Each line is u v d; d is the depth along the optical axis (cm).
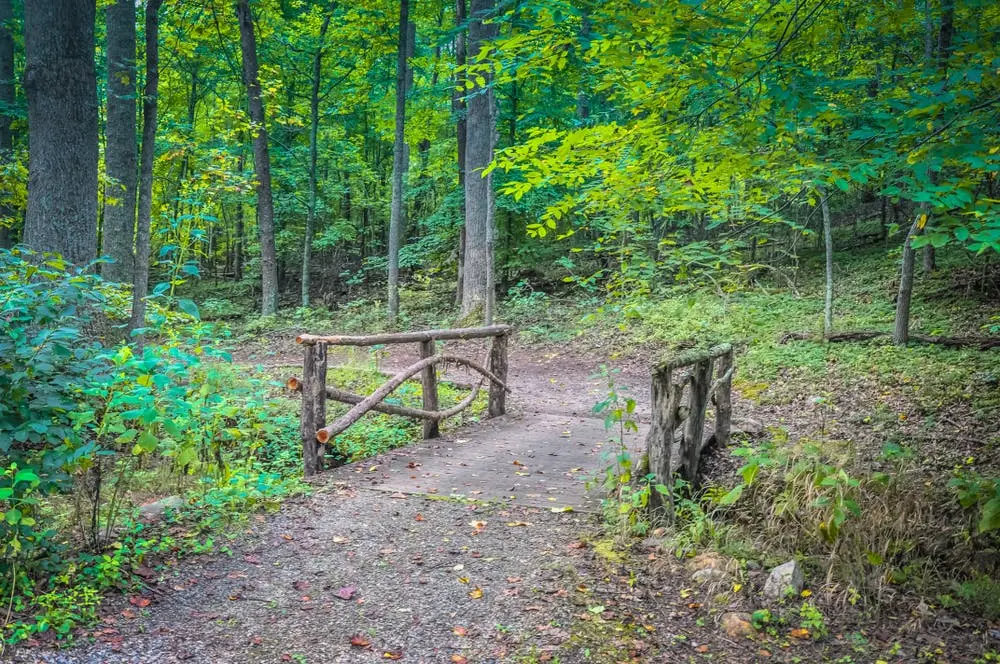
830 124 548
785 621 362
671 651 331
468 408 947
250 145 2347
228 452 652
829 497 498
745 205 600
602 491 562
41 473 368
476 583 392
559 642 333
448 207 2130
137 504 492
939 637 355
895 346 1077
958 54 471
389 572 404
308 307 2202
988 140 418
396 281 1883
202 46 2102
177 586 373
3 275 404
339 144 2553
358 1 2091
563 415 932
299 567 406
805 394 962
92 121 880
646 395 1098
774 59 479
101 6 1600
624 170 553
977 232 385
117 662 299
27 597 338
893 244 1714
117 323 825
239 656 313
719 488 556
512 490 566
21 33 1728
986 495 471
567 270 2070
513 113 1880
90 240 882
